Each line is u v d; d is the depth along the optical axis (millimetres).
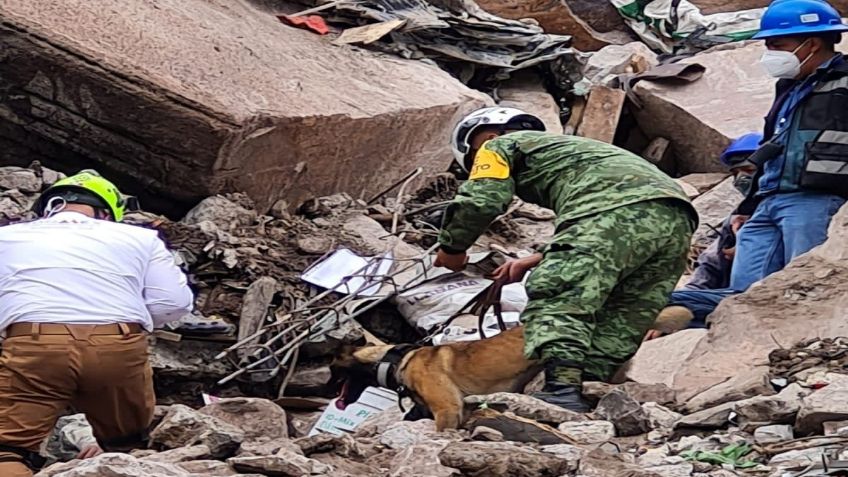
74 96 23656
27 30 23344
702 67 35469
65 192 14336
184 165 23609
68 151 24297
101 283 13422
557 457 11281
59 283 13297
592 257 15594
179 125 23250
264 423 14688
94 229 13781
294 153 24922
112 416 13711
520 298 21609
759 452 12203
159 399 19984
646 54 38969
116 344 13297
